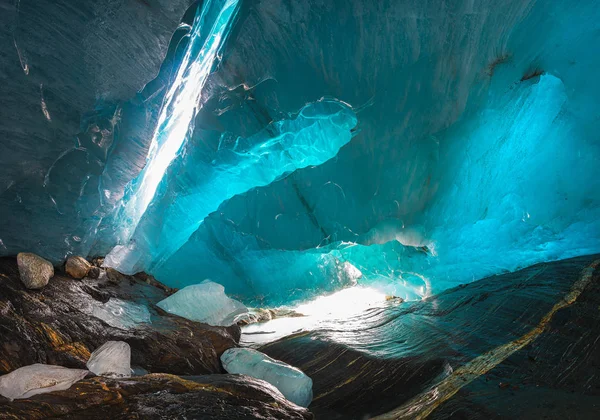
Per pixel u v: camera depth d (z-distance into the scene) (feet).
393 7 17.81
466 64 18.76
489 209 19.22
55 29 12.19
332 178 20.11
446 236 19.12
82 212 15.02
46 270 13.16
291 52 18.70
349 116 19.43
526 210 19.22
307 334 15.10
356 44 18.56
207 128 19.65
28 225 13.62
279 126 19.94
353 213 19.79
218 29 17.31
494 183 19.30
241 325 17.43
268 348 14.33
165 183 19.22
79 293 13.74
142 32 13.48
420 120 19.27
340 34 18.39
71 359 10.64
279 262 20.59
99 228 16.80
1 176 12.34
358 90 19.20
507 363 10.88
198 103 18.84
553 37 18.44
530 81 19.07
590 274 14.90
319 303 19.93
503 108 19.21
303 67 18.95
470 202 19.22
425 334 13.75
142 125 15.38
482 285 16.96
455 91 19.03
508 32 18.35
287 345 14.25
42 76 12.33
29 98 12.25
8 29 11.39
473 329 13.29
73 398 8.54
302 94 19.29
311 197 20.27
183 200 20.16
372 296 20.21
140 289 16.26
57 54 12.41
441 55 18.69
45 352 10.53
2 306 11.26
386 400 10.80
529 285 15.42
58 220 14.35
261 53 18.61
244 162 20.30
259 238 20.43
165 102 16.42
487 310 14.33
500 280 16.97
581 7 17.62
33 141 12.62
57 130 12.97
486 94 19.12
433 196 19.20
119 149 15.20
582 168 18.72
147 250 18.65
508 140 19.33
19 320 11.02
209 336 13.99
